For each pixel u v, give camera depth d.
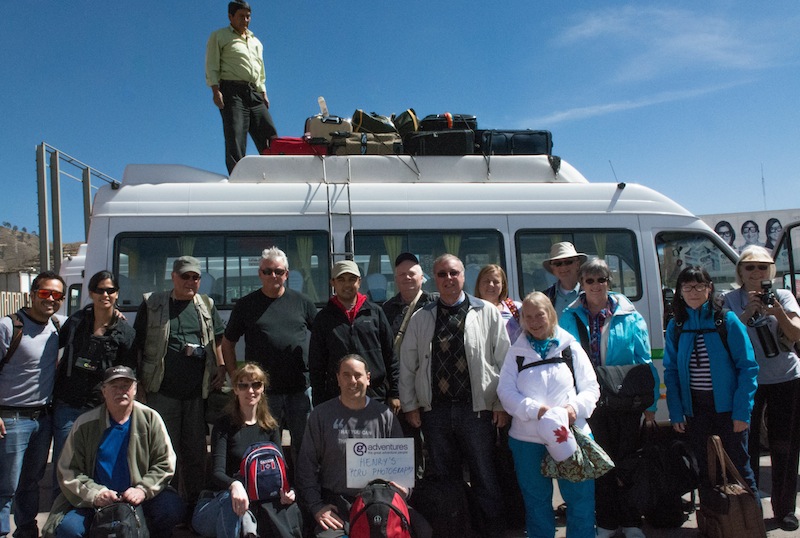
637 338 4.46
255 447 4.24
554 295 5.35
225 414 4.39
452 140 6.83
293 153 6.87
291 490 4.19
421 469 4.75
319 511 4.08
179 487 5.18
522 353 4.05
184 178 6.36
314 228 6.20
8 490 4.34
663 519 4.61
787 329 4.54
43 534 4.01
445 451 4.35
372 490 3.92
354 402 4.28
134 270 5.92
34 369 4.46
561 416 3.75
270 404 4.72
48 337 4.58
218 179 6.46
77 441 4.14
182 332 4.84
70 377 4.55
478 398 4.23
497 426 4.35
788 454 4.58
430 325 4.38
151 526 4.16
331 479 4.24
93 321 4.66
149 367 4.77
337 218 6.24
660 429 6.99
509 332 4.65
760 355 4.75
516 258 6.38
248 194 6.21
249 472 4.13
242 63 7.54
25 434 4.41
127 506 3.91
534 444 3.98
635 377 4.30
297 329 4.84
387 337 4.66
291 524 4.01
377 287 6.18
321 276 6.14
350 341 4.54
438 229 6.33
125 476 4.15
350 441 4.17
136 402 4.31
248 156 6.51
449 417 4.32
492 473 4.30
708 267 6.81
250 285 6.05
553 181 6.88
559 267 5.28
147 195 6.10
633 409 4.32
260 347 4.74
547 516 4.02
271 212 6.17
